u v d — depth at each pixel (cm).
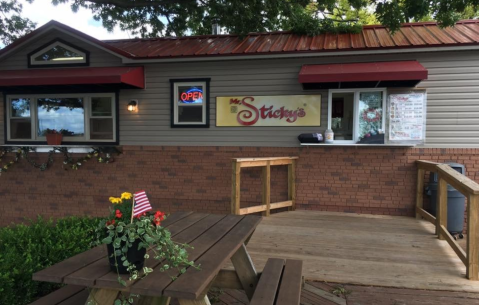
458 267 384
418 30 678
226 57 659
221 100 685
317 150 654
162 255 199
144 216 201
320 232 516
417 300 314
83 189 744
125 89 719
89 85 691
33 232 389
